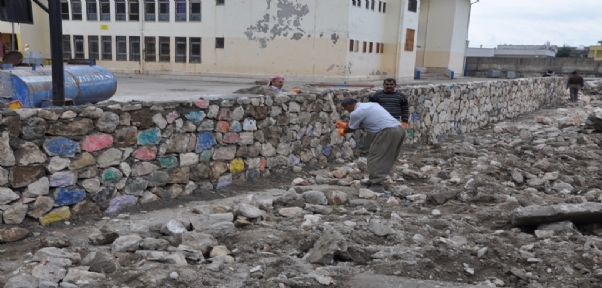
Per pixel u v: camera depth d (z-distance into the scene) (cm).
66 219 554
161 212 607
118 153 596
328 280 417
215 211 585
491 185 733
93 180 575
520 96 1875
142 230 514
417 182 812
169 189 657
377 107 746
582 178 823
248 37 2888
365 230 534
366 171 864
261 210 592
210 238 493
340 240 469
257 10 2836
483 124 1562
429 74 3731
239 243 497
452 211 639
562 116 1819
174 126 652
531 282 432
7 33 2447
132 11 3117
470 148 1086
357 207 644
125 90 2119
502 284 435
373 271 445
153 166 634
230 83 2780
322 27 2686
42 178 530
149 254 442
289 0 2747
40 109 525
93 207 577
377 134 735
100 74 1115
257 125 772
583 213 545
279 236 513
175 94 1927
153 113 626
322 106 904
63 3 3244
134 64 3180
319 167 897
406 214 611
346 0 2603
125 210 606
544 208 555
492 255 475
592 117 1266
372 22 2888
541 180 788
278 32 2806
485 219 601
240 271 432
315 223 562
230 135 729
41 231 522
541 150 1059
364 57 2866
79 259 437
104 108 577
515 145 1168
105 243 490
